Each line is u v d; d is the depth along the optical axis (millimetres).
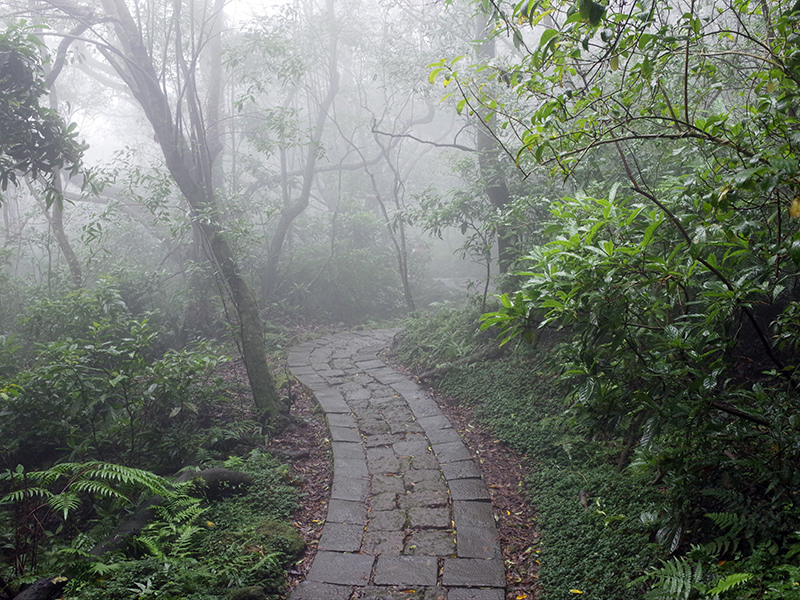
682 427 2809
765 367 4164
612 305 2598
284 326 10977
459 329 7879
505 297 2801
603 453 4344
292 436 5656
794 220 2697
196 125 6691
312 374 7707
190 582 3020
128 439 4867
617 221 2846
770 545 2648
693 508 3102
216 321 9789
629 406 2883
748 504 2822
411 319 9984
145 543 3379
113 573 3037
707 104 4414
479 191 7551
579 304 2602
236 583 3180
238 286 6305
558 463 4535
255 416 5844
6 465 4730
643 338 3289
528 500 4168
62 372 4359
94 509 4266
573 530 3559
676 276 2586
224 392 6531
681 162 4008
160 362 4738
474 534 3768
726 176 2441
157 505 3795
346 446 5246
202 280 9891
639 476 3721
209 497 4230
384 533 3822
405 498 4281
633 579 2975
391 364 8281
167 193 7398
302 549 3689
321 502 4402
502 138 7438
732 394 2893
